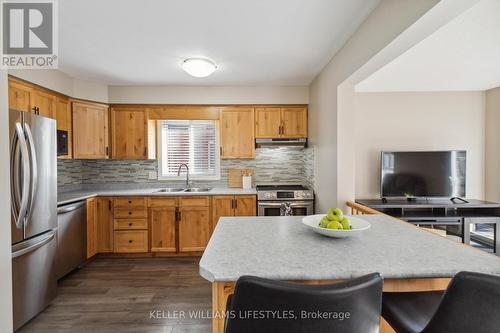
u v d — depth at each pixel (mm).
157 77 3275
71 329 1899
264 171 4016
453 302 747
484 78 3176
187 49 2451
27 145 1935
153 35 2174
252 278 663
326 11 1815
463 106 3740
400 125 3770
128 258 3330
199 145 4055
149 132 3672
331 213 1310
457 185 3479
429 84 3404
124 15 1866
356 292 676
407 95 3756
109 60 2701
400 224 1548
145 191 3525
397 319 995
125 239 3318
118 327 1919
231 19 1926
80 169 3740
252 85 3662
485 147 3730
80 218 2902
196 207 3387
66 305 2211
